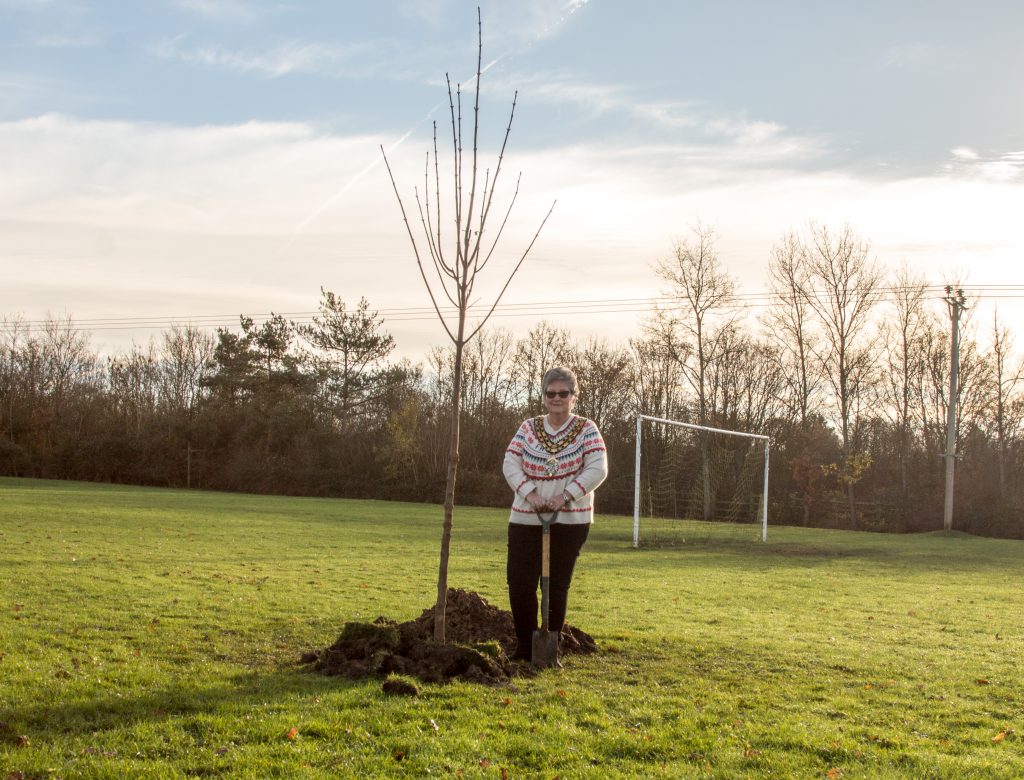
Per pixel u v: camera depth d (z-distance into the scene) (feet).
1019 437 151.74
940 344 154.40
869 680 22.24
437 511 127.85
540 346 177.88
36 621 27.37
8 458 195.52
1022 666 25.57
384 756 14.62
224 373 198.80
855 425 161.68
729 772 14.39
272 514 102.01
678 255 156.76
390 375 190.39
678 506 122.21
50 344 205.46
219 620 28.84
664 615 35.06
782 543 91.35
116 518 81.25
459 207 21.50
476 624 24.41
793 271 158.92
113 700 17.62
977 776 14.71
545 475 21.70
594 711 17.89
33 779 13.30
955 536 117.91
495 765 14.38
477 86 21.44
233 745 14.99
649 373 165.37
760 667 23.38
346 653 21.29
